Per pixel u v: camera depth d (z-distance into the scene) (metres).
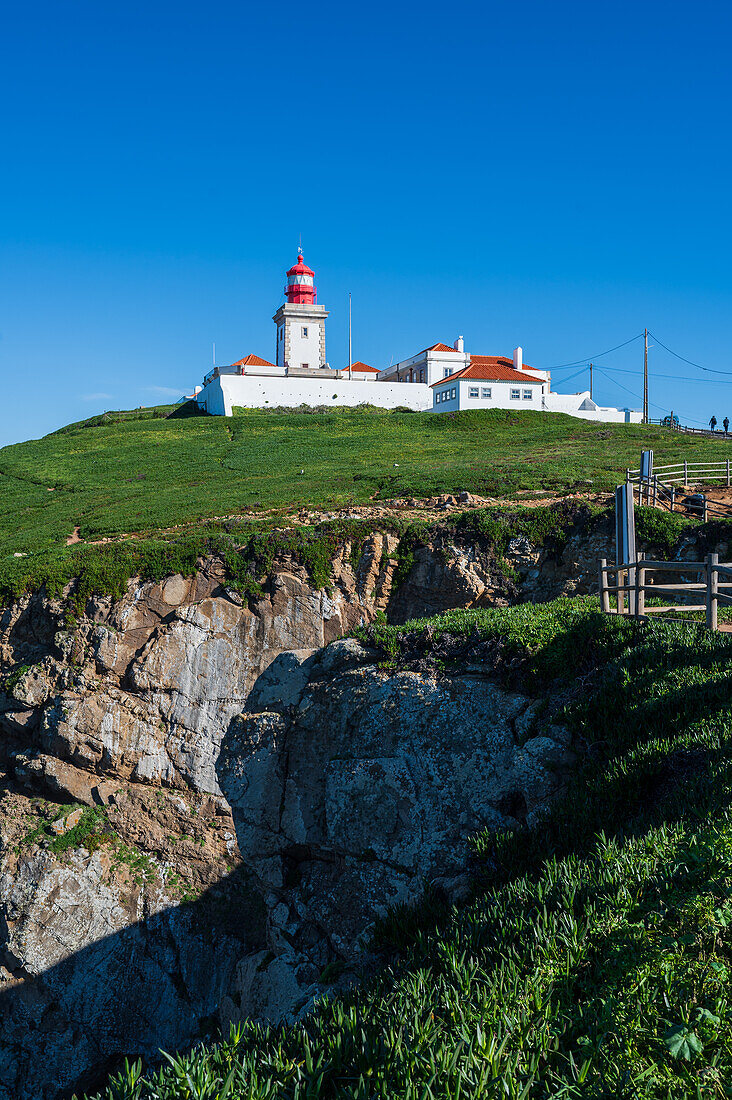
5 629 28.14
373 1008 6.65
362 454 53.88
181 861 24.23
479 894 11.11
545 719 14.03
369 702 15.67
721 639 13.77
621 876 7.68
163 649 26.64
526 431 62.97
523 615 17.33
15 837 24.64
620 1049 5.44
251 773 16.64
